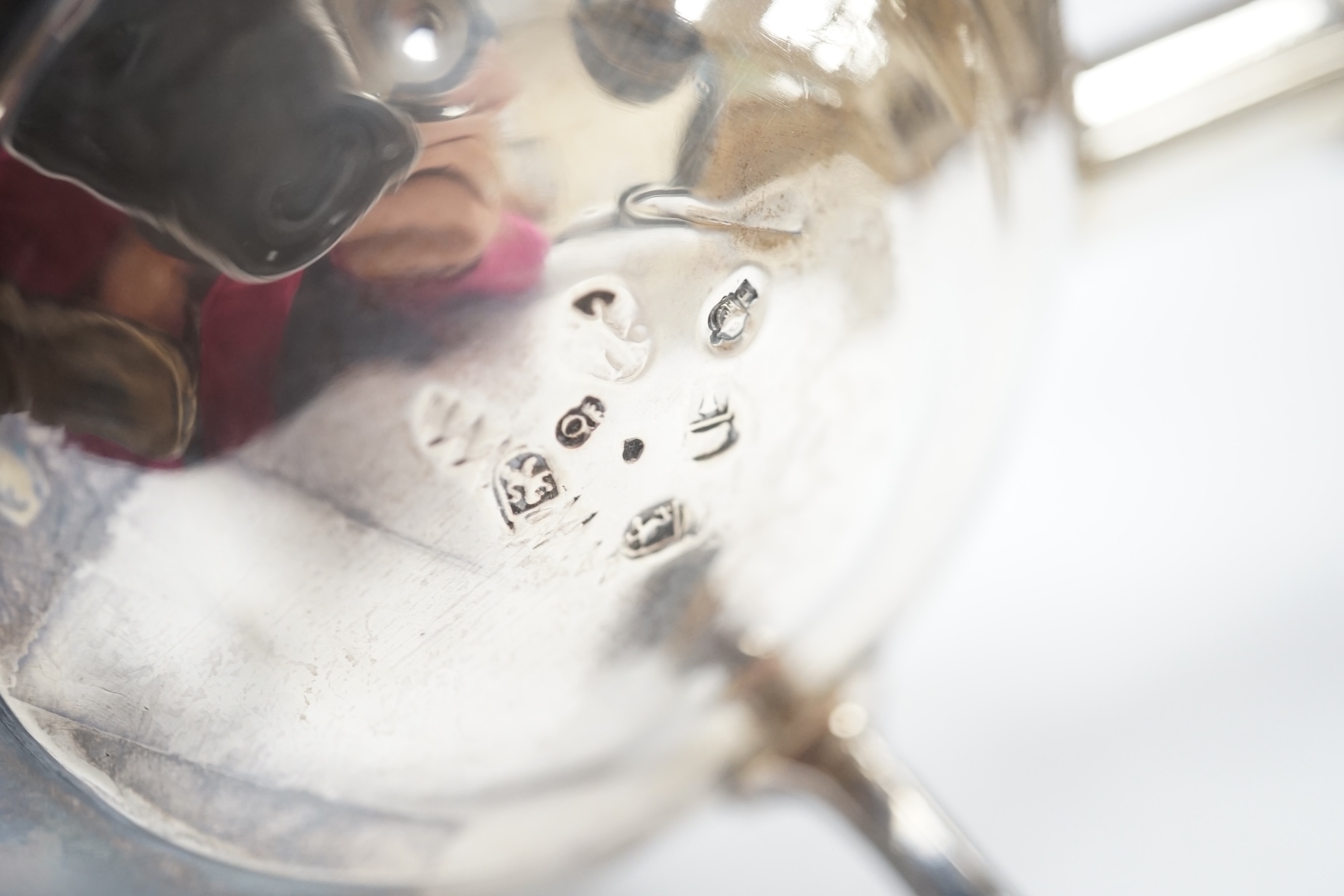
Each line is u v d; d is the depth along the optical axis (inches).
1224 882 5.9
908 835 5.2
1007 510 6.8
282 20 3.6
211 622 3.9
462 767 4.3
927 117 4.3
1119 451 6.8
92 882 4.3
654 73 3.8
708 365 4.1
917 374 4.6
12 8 3.5
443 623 4.1
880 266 4.3
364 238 3.7
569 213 3.8
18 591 3.9
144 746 4.1
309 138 3.6
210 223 3.6
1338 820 5.9
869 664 5.5
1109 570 6.5
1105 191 5.7
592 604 4.2
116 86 3.6
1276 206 7.2
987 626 6.5
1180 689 6.2
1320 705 6.1
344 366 3.8
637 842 5.3
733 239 4.0
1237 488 6.6
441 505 3.9
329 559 3.9
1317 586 6.3
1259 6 5.7
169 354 3.7
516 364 3.9
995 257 4.8
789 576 4.7
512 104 3.7
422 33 3.7
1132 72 5.7
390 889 4.6
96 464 3.8
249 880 4.4
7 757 4.1
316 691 4.0
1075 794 6.1
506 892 5.0
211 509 3.8
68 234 3.6
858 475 4.6
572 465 4.0
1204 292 7.2
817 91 4.1
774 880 6.1
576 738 4.5
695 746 5.0
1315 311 7.0
